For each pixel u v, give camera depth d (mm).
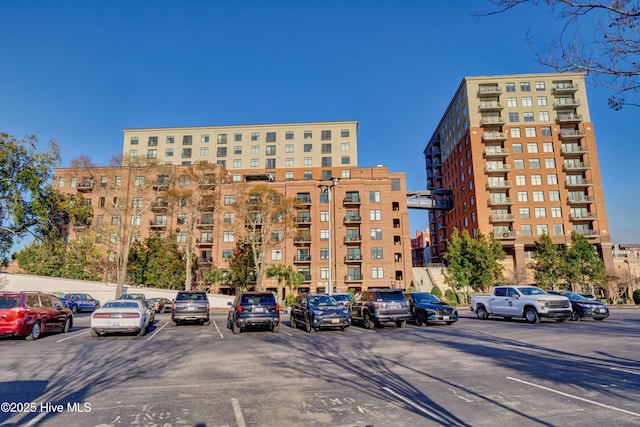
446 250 79250
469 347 11305
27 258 44750
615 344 11648
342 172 70125
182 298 19484
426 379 7289
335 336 14641
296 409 5531
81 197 32844
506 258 61406
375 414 5293
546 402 5770
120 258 42406
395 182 60156
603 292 54031
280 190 56406
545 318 20562
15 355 10172
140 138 73625
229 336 14898
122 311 14258
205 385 6941
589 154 61562
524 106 64125
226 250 54719
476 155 63250
